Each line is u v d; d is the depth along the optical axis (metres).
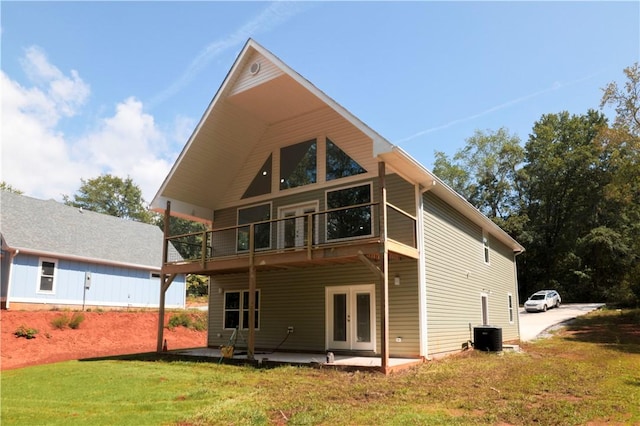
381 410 6.47
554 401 7.00
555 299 34.12
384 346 9.62
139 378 9.20
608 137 25.05
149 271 25.25
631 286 30.84
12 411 6.64
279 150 14.97
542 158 45.59
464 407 6.64
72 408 6.82
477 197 48.84
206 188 15.48
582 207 42.94
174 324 22.08
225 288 15.95
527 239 42.34
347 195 13.15
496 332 13.88
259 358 11.87
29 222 21.12
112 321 19.72
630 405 6.73
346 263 12.71
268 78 12.58
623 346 15.82
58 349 15.59
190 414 6.37
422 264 11.92
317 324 13.46
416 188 12.16
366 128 10.44
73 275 21.22
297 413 6.33
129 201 55.59
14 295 18.72
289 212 14.34
